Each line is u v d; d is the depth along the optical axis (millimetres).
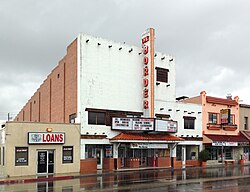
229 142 41594
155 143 34469
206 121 41969
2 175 26875
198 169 34844
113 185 20375
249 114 47281
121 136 32031
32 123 27750
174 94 39500
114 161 32281
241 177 25641
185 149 39656
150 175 27594
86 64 32094
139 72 36188
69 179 25000
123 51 35000
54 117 38594
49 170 28391
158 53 38438
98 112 32406
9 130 26641
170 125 36062
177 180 23391
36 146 27750
